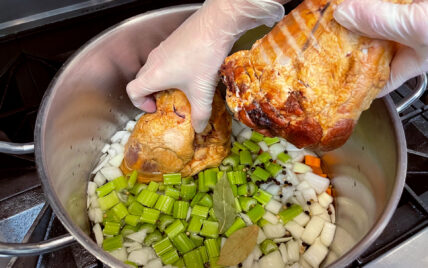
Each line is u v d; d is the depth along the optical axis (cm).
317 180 48
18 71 50
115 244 41
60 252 38
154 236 42
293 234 44
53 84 38
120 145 50
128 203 44
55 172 38
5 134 45
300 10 29
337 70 28
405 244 38
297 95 28
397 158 34
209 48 36
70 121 41
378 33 27
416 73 31
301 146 31
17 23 52
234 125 51
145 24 43
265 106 29
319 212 46
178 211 43
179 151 41
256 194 45
